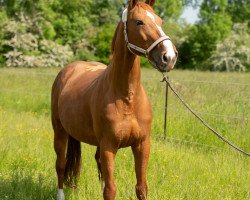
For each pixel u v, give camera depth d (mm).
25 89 14359
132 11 3605
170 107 9305
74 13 40594
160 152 6637
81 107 4273
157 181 5320
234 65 41938
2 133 7965
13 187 5227
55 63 36125
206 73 28812
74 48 40875
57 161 5191
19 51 35250
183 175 5621
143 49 3508
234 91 10164
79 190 5082
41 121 9648
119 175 5559
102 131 3859
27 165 6086
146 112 3875
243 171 5980
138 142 3902
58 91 5195
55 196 5180
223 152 7086
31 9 36375
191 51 50062
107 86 3855
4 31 35125
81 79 4723
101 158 3871
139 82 3818
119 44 3752
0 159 6195
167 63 3330
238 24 48344
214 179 5578
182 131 8234
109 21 48531
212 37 49688
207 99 9750
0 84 14977
